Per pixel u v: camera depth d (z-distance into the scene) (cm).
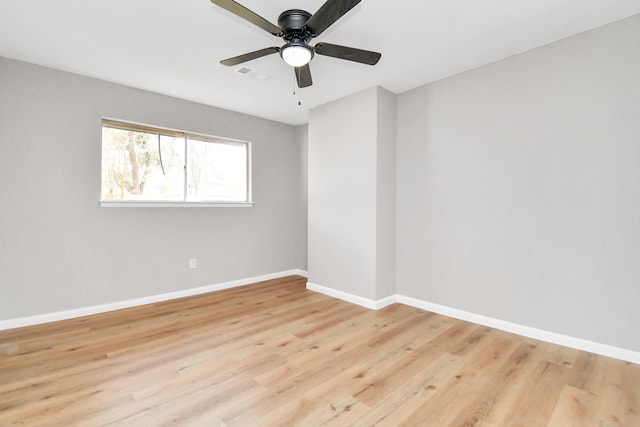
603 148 216
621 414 158
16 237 264
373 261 319
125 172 327
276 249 453
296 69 227
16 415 156
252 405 165
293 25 187
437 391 178
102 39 232
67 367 202
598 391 177
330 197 364
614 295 212
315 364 208
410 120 329
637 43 203
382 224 324
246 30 220
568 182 230
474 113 279
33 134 271
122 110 315
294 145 472
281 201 458
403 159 335
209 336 252
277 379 190
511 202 258
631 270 206
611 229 213
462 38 231
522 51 250
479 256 277
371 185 320
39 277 274
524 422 153
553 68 236
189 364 207
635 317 205
